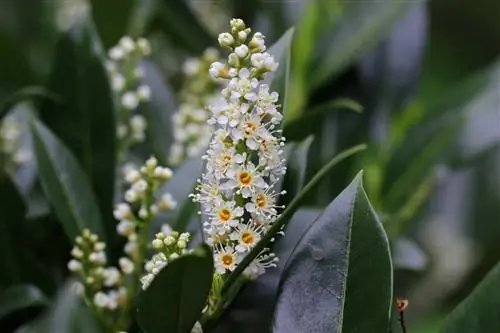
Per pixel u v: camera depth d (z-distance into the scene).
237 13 1.20
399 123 1.05
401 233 1.07
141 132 1.04
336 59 1.05
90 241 0.88
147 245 0.88
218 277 0.80
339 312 0.79
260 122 0.79
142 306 0.78
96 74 0.96
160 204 0.87
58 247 0.98
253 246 0.79
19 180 1.03
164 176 0.86
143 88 1.02
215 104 0.79
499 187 1.28
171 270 0.77
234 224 0.79
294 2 1.07
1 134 1.04
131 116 1.07
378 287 0.79
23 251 0.97
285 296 0.80
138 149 1.06
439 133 1.04
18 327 0.95
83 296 0.90
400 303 0.81
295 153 0.86
